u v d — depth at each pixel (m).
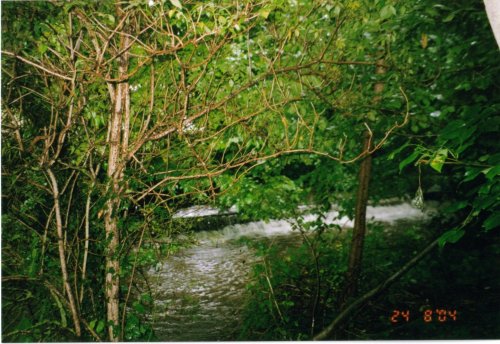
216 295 6.96
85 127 3.65
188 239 4.41
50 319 3.86
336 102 4.52
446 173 6.84
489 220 2.38
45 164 3.53
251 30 4.35
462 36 4.55
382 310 5.89
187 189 4.01
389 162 6.21
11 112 3.66
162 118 3.76
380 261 6.42
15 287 3.91
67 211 3.73
